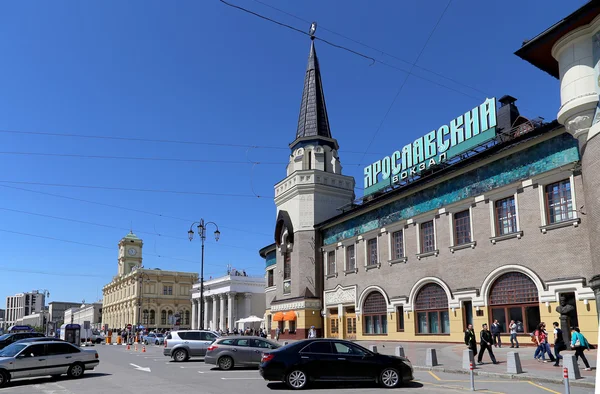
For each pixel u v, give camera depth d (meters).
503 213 27.44
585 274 22.69
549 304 24.17
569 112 20.36
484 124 29.50
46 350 20.66
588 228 20.56
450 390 15.73
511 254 26.39
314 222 45.34
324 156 47.97
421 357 24.66
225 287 79.50
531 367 19.34
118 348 53.16
